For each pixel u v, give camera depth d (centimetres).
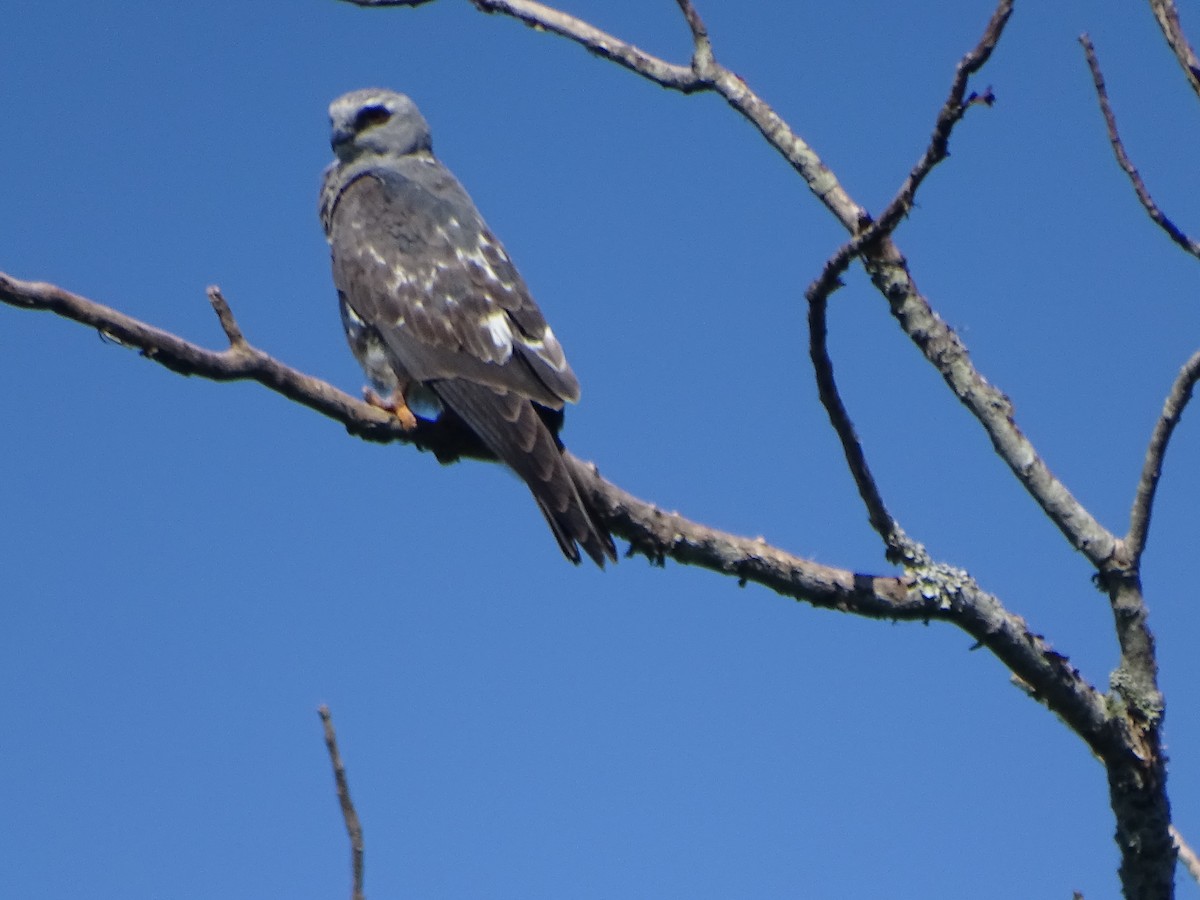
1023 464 792
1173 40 714
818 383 750
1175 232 746
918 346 812
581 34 918
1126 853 807
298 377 769
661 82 898
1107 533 785
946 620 802
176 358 707
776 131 855
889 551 812
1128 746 789
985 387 802
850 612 809
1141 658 792
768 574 808
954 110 647
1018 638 795
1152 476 757
